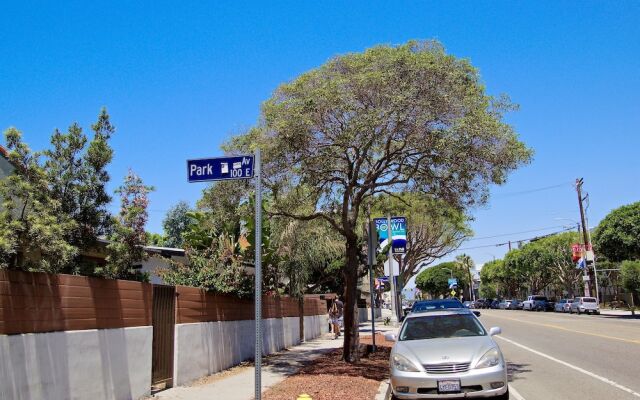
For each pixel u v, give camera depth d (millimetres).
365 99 12734
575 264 62625
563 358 15789
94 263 10555
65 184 9508
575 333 24609
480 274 114312
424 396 8953
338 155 14070
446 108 12258
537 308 66688
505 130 13141
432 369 9078
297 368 14289
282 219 18031
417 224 36156
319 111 12680
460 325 10820
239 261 14867
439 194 14625
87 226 9672
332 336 27125
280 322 19703
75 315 8031
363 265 17312
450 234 40188
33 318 7195
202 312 12711
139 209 10289
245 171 7293
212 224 15742
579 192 53281
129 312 9547
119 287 9281
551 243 67875
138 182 10797
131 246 10188
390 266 31250
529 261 70688
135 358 9578
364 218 23766
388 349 18625
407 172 14508
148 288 10289
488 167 13367
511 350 18703
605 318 39688
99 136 9930
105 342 8719
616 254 40344
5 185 8539
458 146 12305
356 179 14180
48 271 8180
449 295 114750
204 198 15117
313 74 13281
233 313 14781
